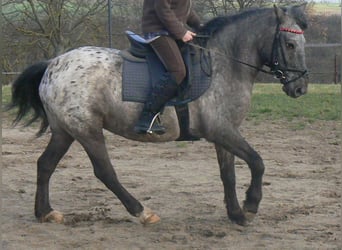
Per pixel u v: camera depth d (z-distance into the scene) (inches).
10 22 1055.0
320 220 281.7
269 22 269.1
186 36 256.7
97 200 322.3
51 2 1047.0
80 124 263.7
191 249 236.1
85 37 1059.9
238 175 384.5
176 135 268.1
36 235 254.8
